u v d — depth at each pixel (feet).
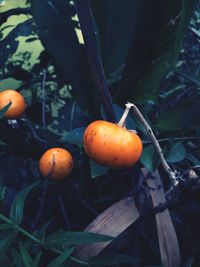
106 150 0.65
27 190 0.86
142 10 1.04
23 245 0.85
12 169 1.33
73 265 0.91
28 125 1.12
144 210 1.01
